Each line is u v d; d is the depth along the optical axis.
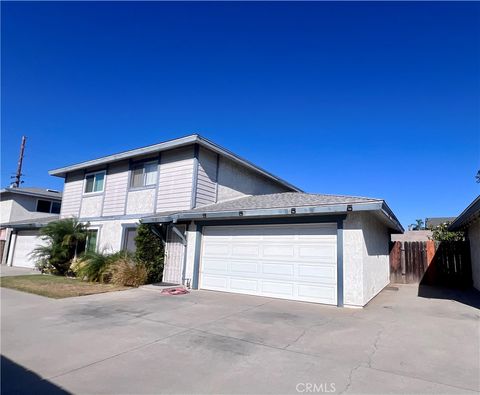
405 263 14.79
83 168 17.22
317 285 8.82
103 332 5.72
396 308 8.08
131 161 15.12
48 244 17.83
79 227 15.93
